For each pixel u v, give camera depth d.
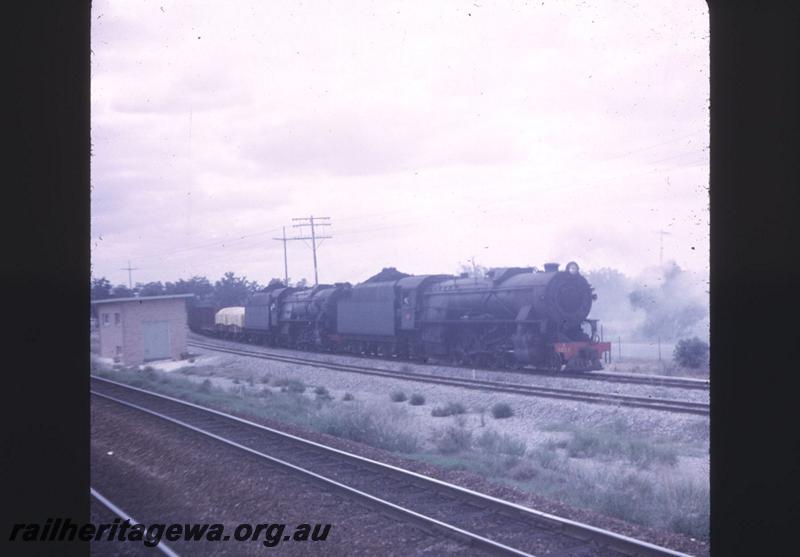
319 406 20.53
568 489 10.72
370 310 36.38
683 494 9.89
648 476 11.32
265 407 21.17
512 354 27.83
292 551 7.99
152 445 14.13
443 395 21.47
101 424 17.17
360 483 10.87
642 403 16.97
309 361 34.59
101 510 9.85
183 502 10.18
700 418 15.10
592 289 27.30
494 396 20.12
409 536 8.36
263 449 13.60
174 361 43.22
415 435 15.70
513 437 15.46
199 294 82.69
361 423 16.33
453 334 30.89
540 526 8.50
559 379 23.16
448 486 9.96
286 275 59.31
